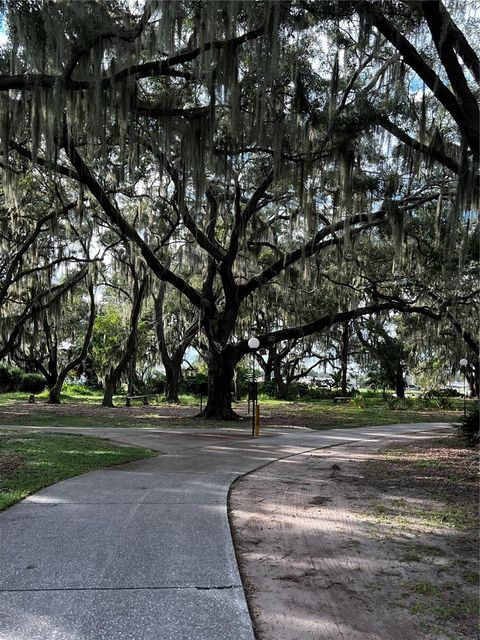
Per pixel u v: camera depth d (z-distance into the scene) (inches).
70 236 938.1
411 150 526.3
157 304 1250.0
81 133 549.0
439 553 194.4
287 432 641.0
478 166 356.5
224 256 785.6
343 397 1464.1
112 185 800.9
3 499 255.4
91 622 134.3
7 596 148.9
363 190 609.0
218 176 585.6
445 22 324.2
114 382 1104.2
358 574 173.3
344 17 381.7
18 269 975.0
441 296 852.0
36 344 1073.5
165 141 519.2
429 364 1508.4
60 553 183.8
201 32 395.9
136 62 422.9
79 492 277.3
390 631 135.3
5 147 474.3
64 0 377.1
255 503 266.4
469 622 140.6
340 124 464.8
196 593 152.8
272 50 361.1
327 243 733.3
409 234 740.7
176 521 225.0
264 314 1343.5
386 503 270.5
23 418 749.9
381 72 452.1
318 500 275.6
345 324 1481.3
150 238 986.7
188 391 1604.3
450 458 426.9
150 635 128.6
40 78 404.5
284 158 549.6
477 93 418.9
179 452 439.2
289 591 159.2
